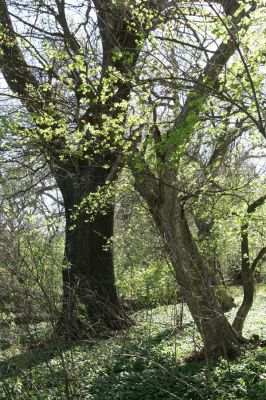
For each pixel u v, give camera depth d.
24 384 10.80
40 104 12.44
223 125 10.96
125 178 14.58
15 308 9.67
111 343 13.84
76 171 15.56
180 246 12.26
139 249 17.53
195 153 12.93
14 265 9.42
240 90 9.78
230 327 13.74
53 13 13.24
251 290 14.41
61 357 9.65
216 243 14.49
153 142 10.20
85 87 10.50
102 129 11.54
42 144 12.12
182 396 10.88
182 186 13.17
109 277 18.92
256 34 9.80
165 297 13.85
